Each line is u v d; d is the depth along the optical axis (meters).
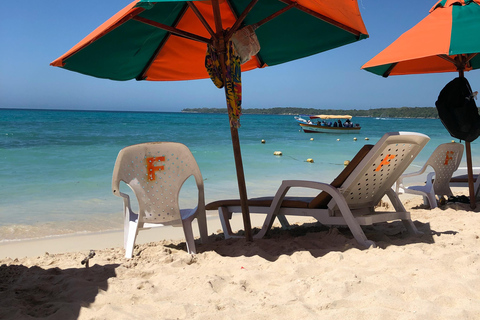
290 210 4.11
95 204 6.98
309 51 4.86
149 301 2.53
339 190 3.80
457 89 4.99
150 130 35.50
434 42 4.12
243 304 2.42
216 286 2.72
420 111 176.12
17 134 25.39
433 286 2.48
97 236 5.16
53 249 4.57
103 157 13.88
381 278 2.64
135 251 3.98
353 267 2.91
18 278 3.14
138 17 3.32
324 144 23.09
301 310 2.23
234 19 4.59
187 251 3.83
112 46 4.05
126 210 3.78
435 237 3.87
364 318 2.11
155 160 3.67
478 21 4.20
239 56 3.66
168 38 4.62
